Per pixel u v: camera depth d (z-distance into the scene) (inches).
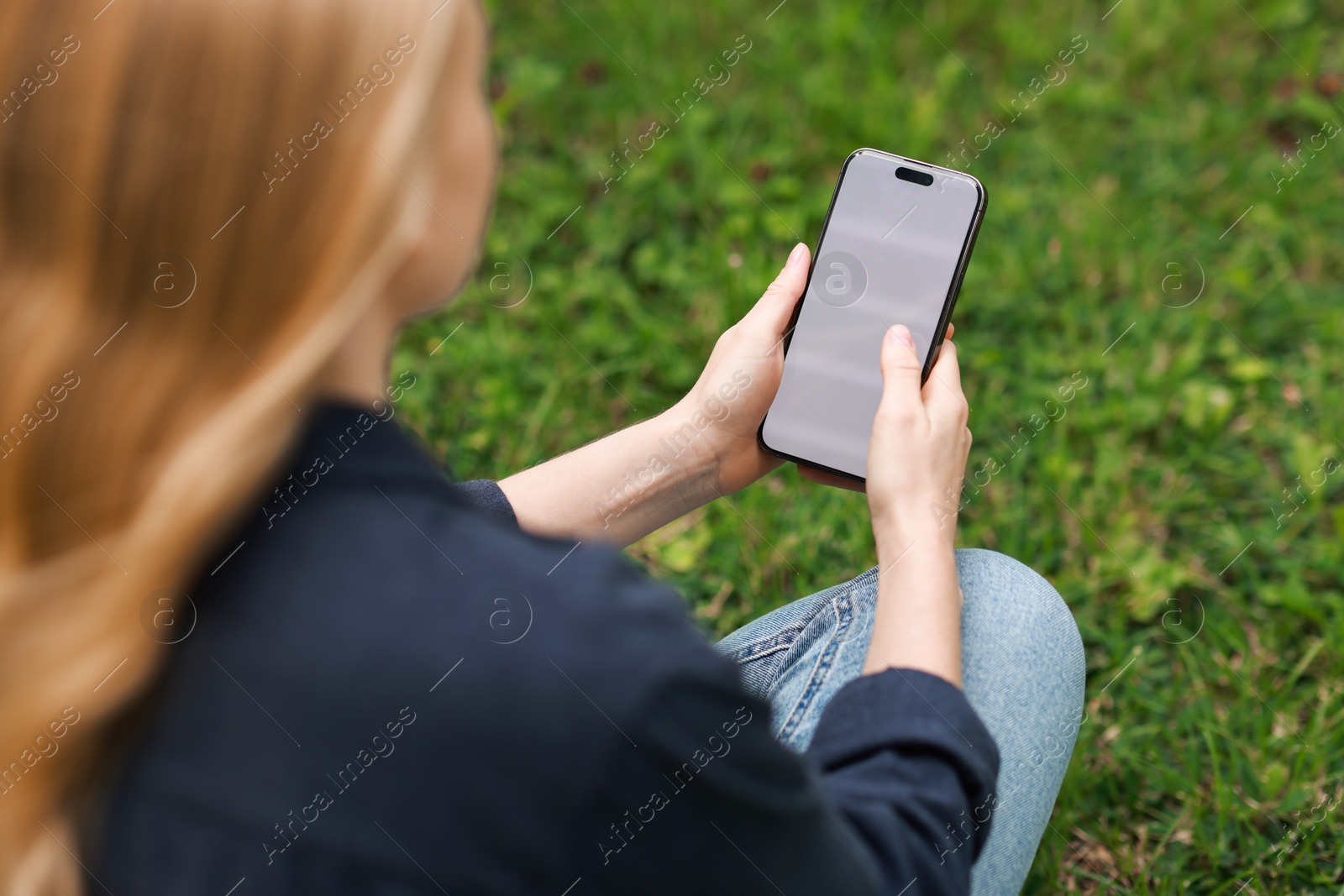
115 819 24.9
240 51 22.8
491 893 24.2
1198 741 72.3
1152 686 75.7
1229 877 66.9
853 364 52.8
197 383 23.8
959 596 40.6
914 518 42.1
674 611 26.3
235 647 24.8
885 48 115.0
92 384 23.5
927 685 36.3
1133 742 72.5
